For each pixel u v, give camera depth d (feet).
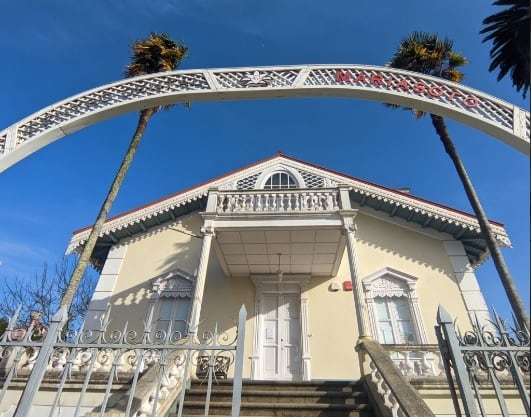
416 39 34.30
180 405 9.50
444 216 33.91
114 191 28.14
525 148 10.26
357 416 17.67
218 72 13.26
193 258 36.81
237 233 29.37
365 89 12.40
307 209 29.45
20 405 9.37
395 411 15.39
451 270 33.53
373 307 32.58
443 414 20.27
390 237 36.27
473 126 11.34
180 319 33.27
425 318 31.37
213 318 33.24
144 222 38.34
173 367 18.12
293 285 34.94
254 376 30.32
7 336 10.88
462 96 11.60
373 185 37.27
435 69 33.14
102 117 12.91
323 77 12.94
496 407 20.20
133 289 35.27
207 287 35.12
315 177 40.24
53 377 21.16
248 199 31.01
